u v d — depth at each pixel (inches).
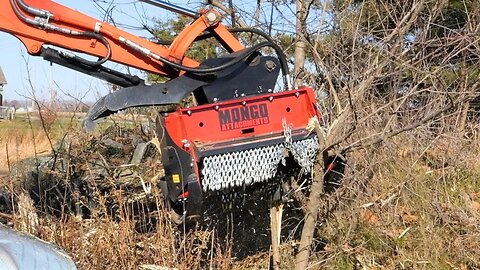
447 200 231.1
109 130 279.0
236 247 191.6
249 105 158.9
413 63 182.9
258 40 230.8
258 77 165.9
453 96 206.8
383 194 217.2
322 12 174.1
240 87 165.2
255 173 151.9
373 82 181.8
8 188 200.4
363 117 181.2
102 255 161.2
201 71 162.4
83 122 162.2
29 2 160.4
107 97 162.4
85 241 167.2
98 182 223.1
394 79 201.2
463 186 254.5
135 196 205.5
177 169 153.6
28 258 86.4
